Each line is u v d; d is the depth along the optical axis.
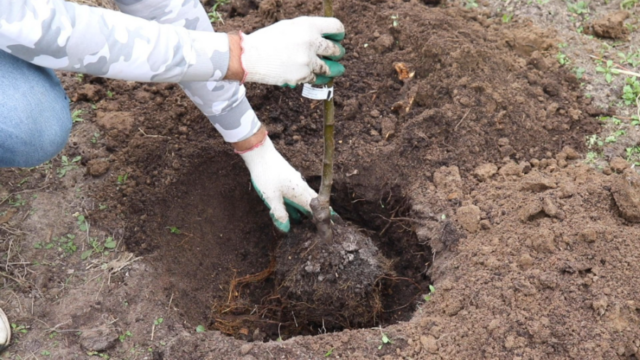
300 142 2.77
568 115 2.78
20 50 1.62
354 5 3.10
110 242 2.44
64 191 2.57
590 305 2.09
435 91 2.79
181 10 2.12
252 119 2.34
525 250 2.28
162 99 2.87
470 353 2.05
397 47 2.97
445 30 2.94
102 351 2.13
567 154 2.65
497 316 2.11
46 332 2.17
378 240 2.73
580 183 2.50
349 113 2.80
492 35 3.02
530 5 3.23
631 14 3.19
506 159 2.64
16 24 1.56
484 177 2.59
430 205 2.53
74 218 2.49
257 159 2.41
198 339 2.15
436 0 3.28
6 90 1.89
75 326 2.19
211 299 2.51
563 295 2.13
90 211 2.51
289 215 2.57
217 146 2.71
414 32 2.93
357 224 2.79
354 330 2.18
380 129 2.79
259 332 2.48
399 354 2.08
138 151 2.68
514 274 2.20
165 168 2.65
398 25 2.97
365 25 3.05
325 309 2.45
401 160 2.67
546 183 2.47
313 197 2.41
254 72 1.84
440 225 2.46
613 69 2.93
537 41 3.03
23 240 2.40
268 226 2.74
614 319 2.05
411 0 3.18
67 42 1.61
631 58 3.00
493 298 2.15
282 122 2.83
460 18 3.11
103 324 2.19
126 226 2.49
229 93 2.19
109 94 2.89
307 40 1.90
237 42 1.82
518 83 2.84
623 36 3.10
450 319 2.15
